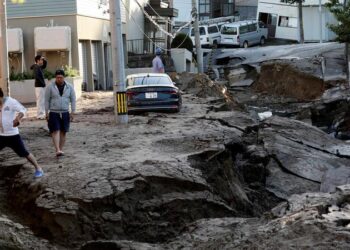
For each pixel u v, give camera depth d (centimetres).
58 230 849
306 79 3091
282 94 3231
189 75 2969
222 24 4900
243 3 6256
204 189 1014
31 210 923
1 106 988
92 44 2909
